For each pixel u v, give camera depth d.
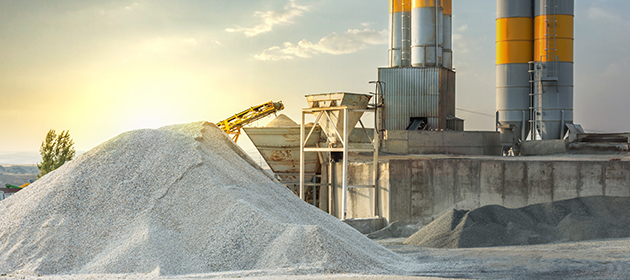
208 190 14.44
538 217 21.80
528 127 44.53
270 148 33.28
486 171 25.25
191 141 16.53
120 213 13.73
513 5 44.25
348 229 16.95
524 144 37.31
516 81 44.31
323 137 32.69
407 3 43.84
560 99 42.38
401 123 41.84
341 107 26.81
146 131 16.78
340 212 30.66
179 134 16.94
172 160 15.42
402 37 43.75
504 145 42.88
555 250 16.41
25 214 13.74
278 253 12.44
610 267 12.98
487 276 12.54
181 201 14.18
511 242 19.34
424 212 26.05
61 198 14.10
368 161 29.95
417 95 41.62
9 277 11.41
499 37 45.06
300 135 31.09
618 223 20.58
